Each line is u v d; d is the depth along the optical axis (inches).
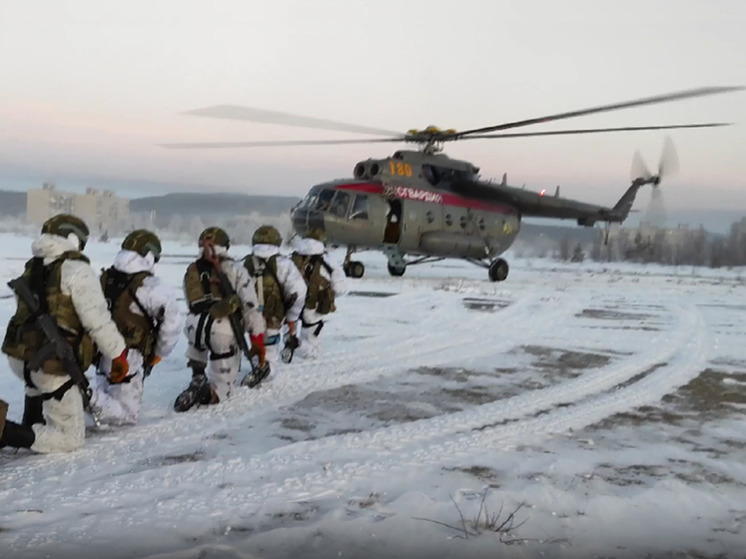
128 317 221.1
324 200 823.1
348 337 442.9
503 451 213.3
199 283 257.9
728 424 255.0
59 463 188.1
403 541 143.1
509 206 952.3
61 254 194.5
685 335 491.5
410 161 865.5
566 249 2751.0
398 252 898.1
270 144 717.3
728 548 147.0
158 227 4153.5
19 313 193.2
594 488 182.1
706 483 188.9
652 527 157.1
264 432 227.8
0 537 137.9
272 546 138.6
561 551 142.3
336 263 364.5
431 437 227.1
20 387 271.9
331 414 254.5
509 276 1162.0
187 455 199.5
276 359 305.9
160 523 148.1
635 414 267.6
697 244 2657.5
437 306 626.2
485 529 151.0
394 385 309.0
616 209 1040.2
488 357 389.1
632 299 780.0
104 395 219.6
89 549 133.8
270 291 300.0
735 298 840.3
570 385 317.7
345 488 174.2
